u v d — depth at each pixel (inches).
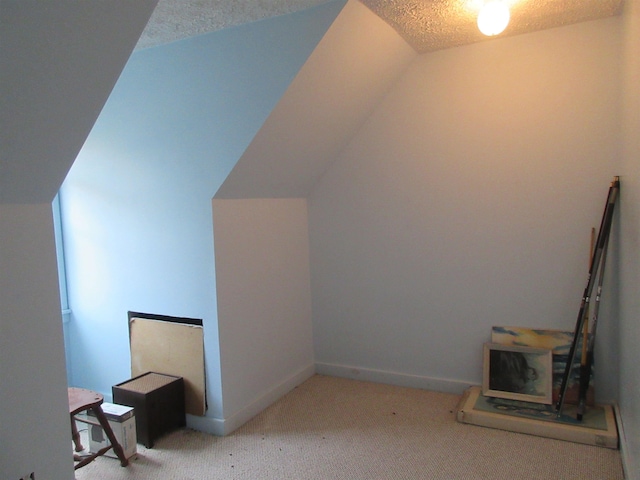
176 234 98.0
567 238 100.2
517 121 102.4
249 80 87.6
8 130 49.0
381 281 120.3
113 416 86.0
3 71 44.2
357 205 121.1
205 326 97.0
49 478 60.8
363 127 118.1
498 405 100.8
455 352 113.2
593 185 97.0
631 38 75.3
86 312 111.8
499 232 106.3
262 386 109.1
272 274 112.7
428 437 93.3
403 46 101.7
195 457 88.2
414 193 114.3
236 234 100.4
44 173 56.9
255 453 89.3
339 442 92.7
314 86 89.5
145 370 104.8
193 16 82.5
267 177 103.9
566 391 100.2
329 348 128.8
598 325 97.5
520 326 105.8
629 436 75.4
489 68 103.9
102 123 103.7
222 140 91.3
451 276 112.0
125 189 103.0
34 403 59.1
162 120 97.0
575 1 84.9
